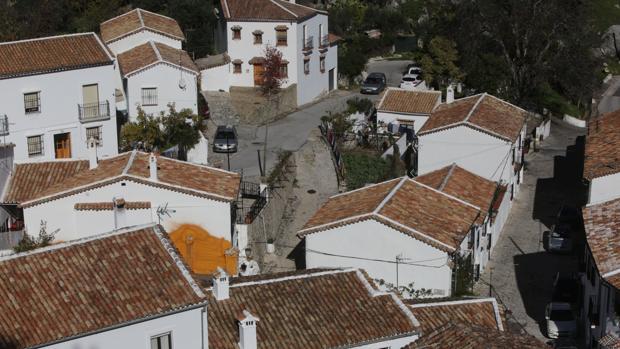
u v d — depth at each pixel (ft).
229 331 142.41
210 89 349.41
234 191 208.23
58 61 252.21
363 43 444.96
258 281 154.51
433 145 271.08
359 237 197.16
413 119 312.91
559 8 349.20
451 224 202.49
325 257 200.85
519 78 362.53
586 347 190.49
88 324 124.88
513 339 125.18
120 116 290.76
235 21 349.20
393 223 193.77
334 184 278.67
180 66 285.02
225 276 149.38
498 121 274.77
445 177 238.48
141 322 128.06
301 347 142.10
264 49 349.20
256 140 306.35
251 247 219.41
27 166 220.64
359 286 156.66
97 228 199.82
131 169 205.77
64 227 201.26
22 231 200.03
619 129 246.88
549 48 363.56
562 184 295.48
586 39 356.79
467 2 360.07
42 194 202.49
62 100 253.85
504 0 357.82
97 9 374.63
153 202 201.26
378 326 147.84
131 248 138.00
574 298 209.87
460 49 376.07
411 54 440.86
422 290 195.21
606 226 192.65
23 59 249.34
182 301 130.82
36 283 129.70
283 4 357.41
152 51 294.05
